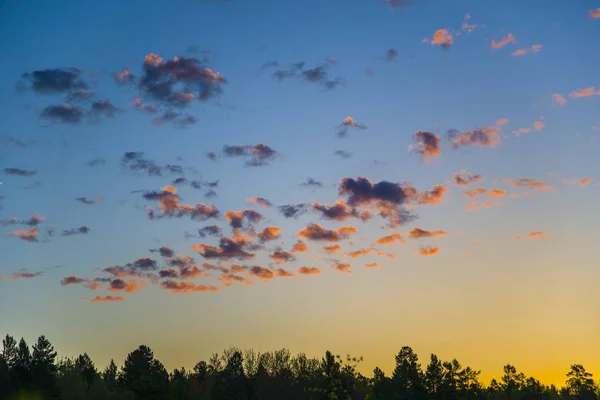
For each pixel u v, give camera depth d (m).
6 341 148.25
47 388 128.62
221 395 139.75
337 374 70.06
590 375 191.38
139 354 153.88
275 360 159.38
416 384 132.88
